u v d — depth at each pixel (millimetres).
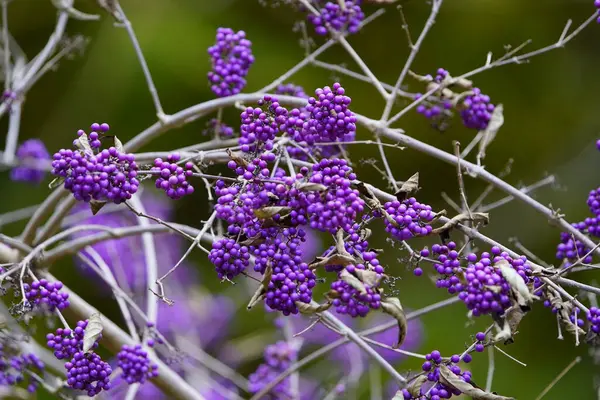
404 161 2002
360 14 1292
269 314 1534
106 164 1097
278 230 1096
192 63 2027
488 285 1082
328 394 1455
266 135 1127
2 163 1408
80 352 1126
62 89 2029
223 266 1095
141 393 1452
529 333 1877
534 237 1929
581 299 1239
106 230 1233
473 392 1092
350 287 1081
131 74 2016
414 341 1507
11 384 1256
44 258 1252
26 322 1162
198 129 2010
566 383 1799
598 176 1956
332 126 1126
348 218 1087
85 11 2033
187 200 1850
